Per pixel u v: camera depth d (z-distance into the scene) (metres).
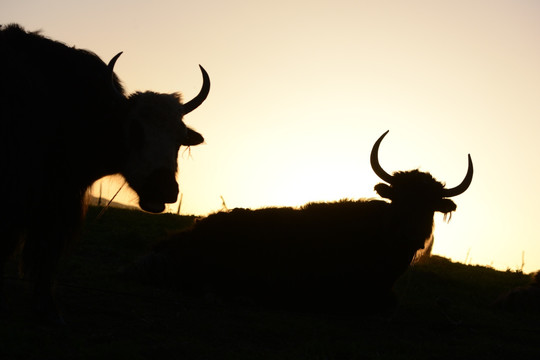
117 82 9.71
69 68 9.11
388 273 11.93
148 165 8.94
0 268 8.66
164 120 9.15
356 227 12.04
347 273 11.80
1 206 8.04
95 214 18.36
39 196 8.48
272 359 8.34
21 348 7.57
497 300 13.99
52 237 8.89
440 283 15.73
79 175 9.12
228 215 12.48
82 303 10.11
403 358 9.09
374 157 12.31
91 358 7.50
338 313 11.90
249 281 11.92
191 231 12.48
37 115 8.39
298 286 11.83
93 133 9.16
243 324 10.08
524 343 11.01
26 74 8.45
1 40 8.51
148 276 12.20
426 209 11.68
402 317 11.98
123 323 9.30
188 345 8.55
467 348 10.11
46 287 8.86
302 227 12.13
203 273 12.04
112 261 13.84
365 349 9.49
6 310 9.10
